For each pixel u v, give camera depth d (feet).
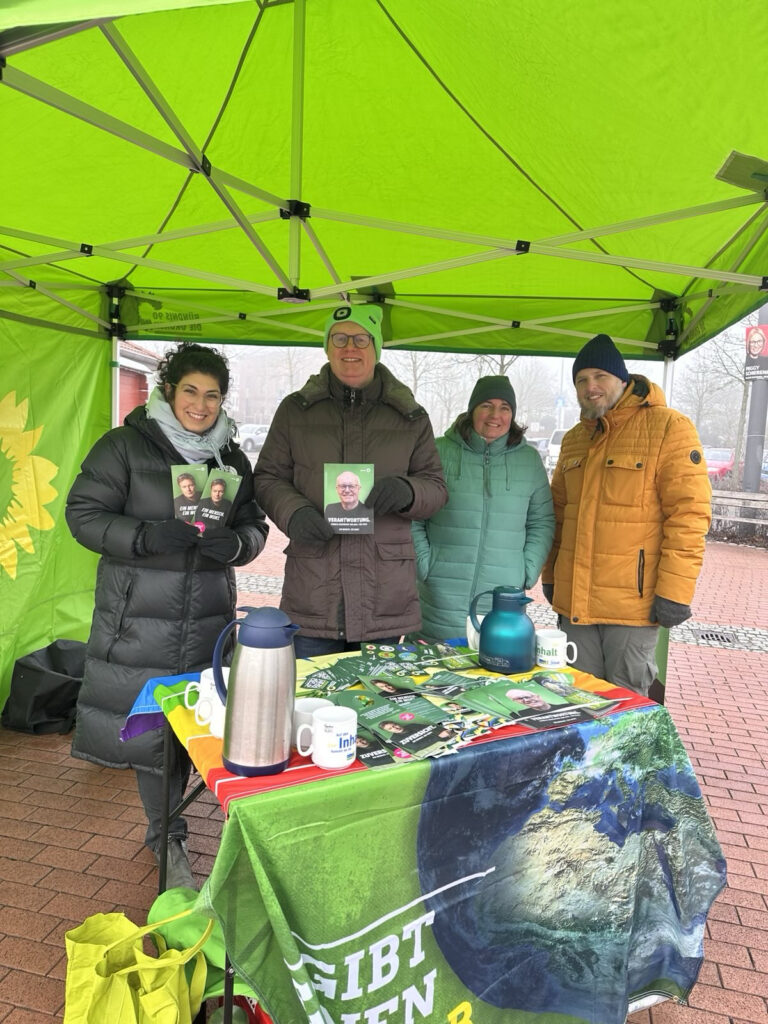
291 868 4.14
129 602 7.55
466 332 13.14
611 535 9.20
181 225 10.69
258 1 6.46
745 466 42.55
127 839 9.03
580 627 9.70
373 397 8.46
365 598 8.07
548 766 5.09
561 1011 5.46
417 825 4.57
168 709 5.72
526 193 9.29
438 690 5.93
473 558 9.68
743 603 27.14
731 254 9.34
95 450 7.58
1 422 11.84
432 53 6.92
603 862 5.50
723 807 10.68
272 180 9.38
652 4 5.43
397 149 8.62
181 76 7.29
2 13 2.97
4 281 10.82
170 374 7.45
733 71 5.96
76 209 10.06
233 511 8.09
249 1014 5.38
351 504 7.41
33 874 8.20
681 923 5.95
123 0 3.03
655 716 5.66
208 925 5.20
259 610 4.64
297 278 8.04
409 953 4.67
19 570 12.37
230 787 4.20
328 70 7.35
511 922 5.11
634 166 8.00
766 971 7.06
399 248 11.35
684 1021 6.37
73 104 4.96
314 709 5.08
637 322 12.86
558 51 6.32
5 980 6.54
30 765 11.11
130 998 4.89
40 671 12.30
